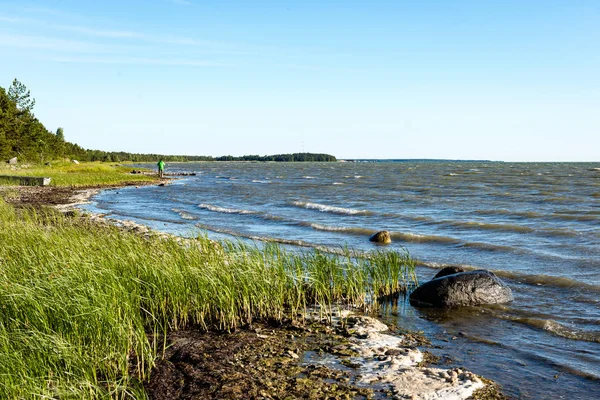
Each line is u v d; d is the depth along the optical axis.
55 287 7.36
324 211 28.91
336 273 10.62
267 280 9.41
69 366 5.86
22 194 37.50
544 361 7.31
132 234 12.95
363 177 78.50
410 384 6.36
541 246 16.42
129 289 8.52
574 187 46.72
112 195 41.22
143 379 6.47
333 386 6.28
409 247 16.98
